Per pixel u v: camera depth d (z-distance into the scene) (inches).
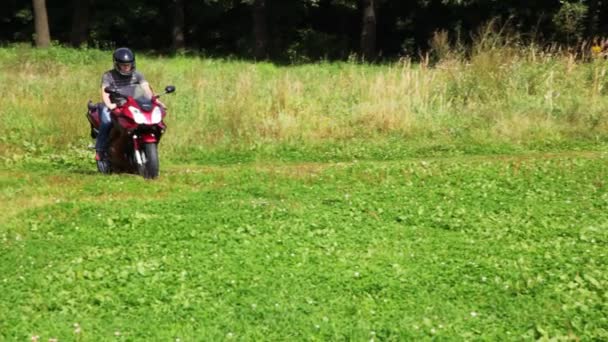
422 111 644.7
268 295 242.8
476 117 629.0
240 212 346.6
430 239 311.9
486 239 315.9
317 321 222.5
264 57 1556.3
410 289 251.3
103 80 447.5
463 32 1578.5
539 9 1391.5
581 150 545.0
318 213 350.0
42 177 438.9
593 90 676.7
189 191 401.4
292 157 549.3
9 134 575.5
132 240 302.5
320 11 1804.9
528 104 642.2
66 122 587.2
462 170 458.0
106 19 1759.4
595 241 311.3
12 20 1868.8
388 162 506.9
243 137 587.2
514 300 243.6
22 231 314.5
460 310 234.5
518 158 507.8
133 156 453.1
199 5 1790.1
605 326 223.5
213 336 212.2
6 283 252.8
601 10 1425.9
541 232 325.4
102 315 228.4
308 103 666.2
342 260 277.7
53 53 1140.5
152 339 211.0
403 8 1688.0
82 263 273.9
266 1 1737.2
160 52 1678.2
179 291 246.2
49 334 212.5
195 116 631.2
